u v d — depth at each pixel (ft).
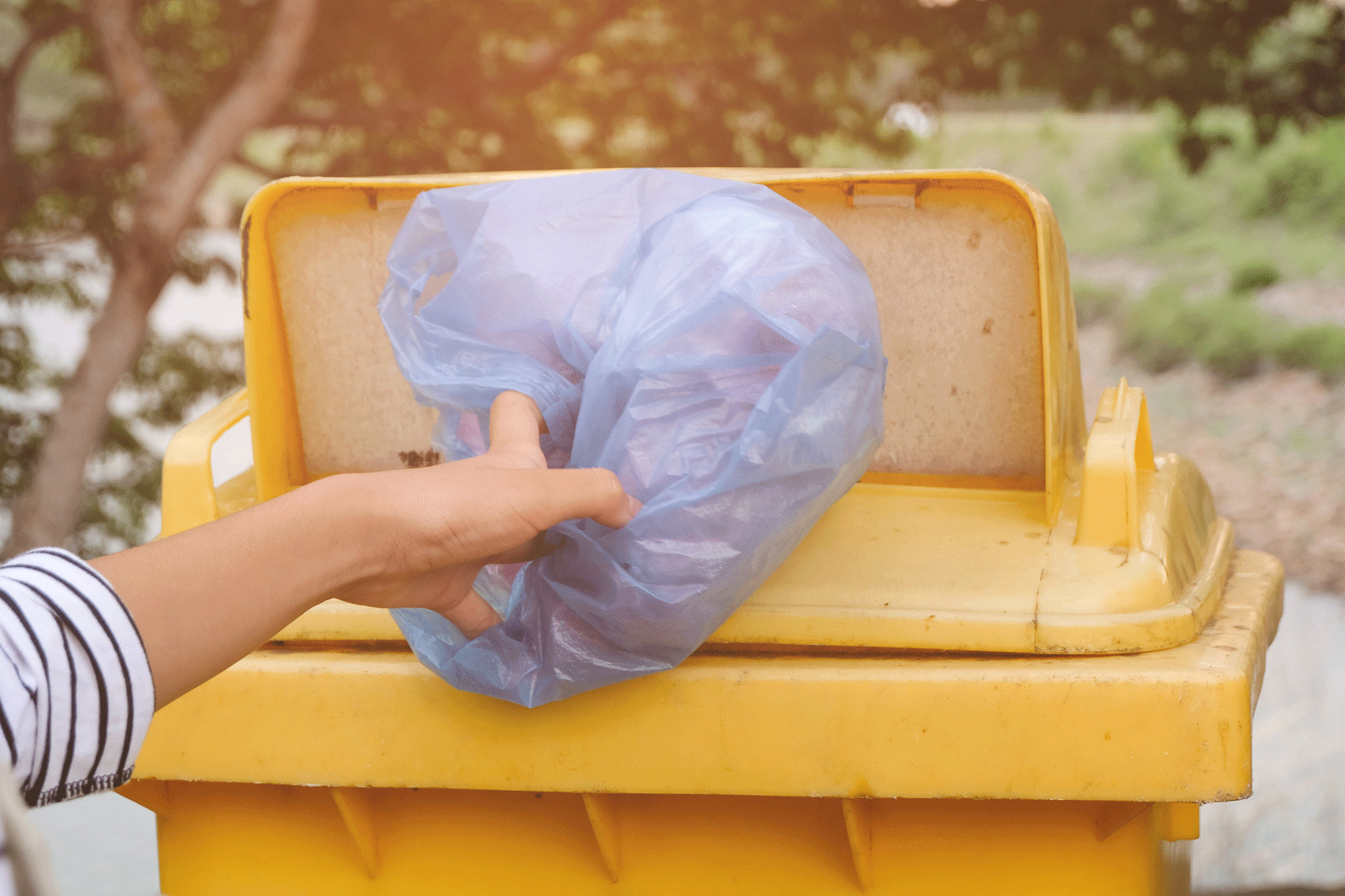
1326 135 89.66
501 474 3.05
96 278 26.91
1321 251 74.59
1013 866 5.53
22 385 26.71
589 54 28.40
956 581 5.48
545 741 5.34
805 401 4.72
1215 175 94.79
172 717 5.55
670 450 4.60
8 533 25.03
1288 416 46.57
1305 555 31.68
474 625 3.86
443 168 26.89
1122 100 24.32
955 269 6.33
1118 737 4.98
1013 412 6.44
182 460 6.37
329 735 5.48
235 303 64.34
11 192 23.36
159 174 20.25
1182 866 7.41
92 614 2.01
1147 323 61.57
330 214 6.69
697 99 28.02
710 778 5.26
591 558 4.58
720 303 4.70
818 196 6.37
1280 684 21.31
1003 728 5.05
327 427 7.02
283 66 20.30
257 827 6.08
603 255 5.13
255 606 2.28
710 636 5.41
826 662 5.29
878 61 27.14
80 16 23.12
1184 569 6.12
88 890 12.13
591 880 5.84
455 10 26.30
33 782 1.96
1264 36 24.06
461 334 5.09
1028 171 112.98
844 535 5.97
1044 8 23.56
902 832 5.59
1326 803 15.80
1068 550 5.68
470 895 5.94
